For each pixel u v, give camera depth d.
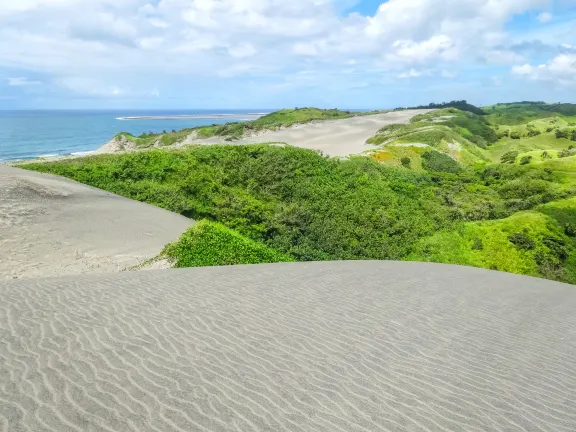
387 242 28.02
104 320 8.13
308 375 6.37
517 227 30.84
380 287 12.43
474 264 27.08
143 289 10.62
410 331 8.72
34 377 5.71
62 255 17.97
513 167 50.97
